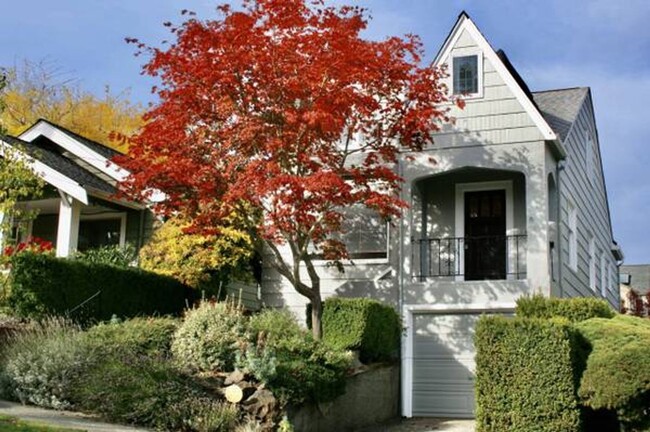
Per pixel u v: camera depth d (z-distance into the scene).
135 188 13.95
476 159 16.56
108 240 19.89
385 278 17.11
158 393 10.50
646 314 33.31
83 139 20.34
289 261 17.92
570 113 20.14
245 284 18.52
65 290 14.41
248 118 13.78
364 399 14.30
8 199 13.56
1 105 16.42
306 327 15.69
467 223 17.80
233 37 13.52
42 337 11.86
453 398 16.22
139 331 12.45
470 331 16.39
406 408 16.22
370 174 14.54
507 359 11.41
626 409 10.70
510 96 16.59
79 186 17.16
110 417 10.30
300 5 13.87
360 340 14.30
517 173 17.47
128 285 15.95
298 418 11.49
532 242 15.91
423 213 17.88
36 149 18.19
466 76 17.05
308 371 11.85
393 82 14.59
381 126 15.04
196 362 11.88
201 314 12.56
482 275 17.41
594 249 23.16
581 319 14.03
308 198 13.55
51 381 10.73
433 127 15.05
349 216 17.88
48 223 20.14
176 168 13.39
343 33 13.77
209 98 13.89
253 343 12.45
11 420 8.95
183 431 10.23
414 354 16.66
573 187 19.53
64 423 9.46
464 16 17.23
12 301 13.84
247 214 14.98
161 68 13.85
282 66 13.70
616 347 11.20
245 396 10.97
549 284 15.66
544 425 11.02
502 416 11.25
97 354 11.23
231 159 13.88
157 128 13.80
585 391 10.98
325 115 13.06
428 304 16.59
